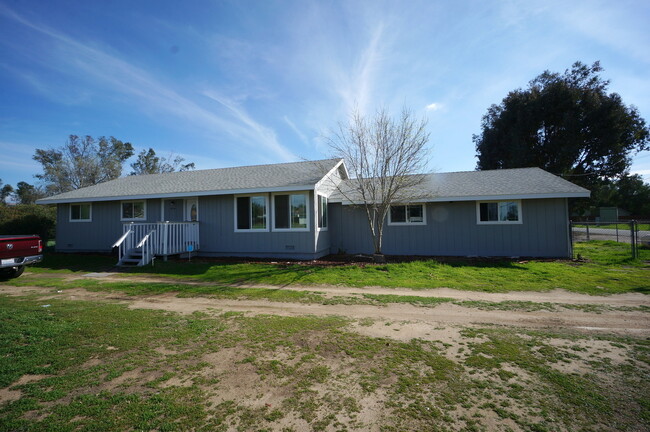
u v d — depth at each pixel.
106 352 4.46
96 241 16.59
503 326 5.49
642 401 3.22
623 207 60.53
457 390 3.45
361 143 12.88
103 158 42.41
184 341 4.86
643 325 5.51
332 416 3.02
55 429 2.82
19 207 21.66
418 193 14.05
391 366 4.01
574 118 27.05
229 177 16.11
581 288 8.15
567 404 3.19
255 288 8.62
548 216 13.23
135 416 3.01
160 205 15.62
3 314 6.21
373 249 15.08
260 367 4.01
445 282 9.01
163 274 10.72
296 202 13.41
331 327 5.45
